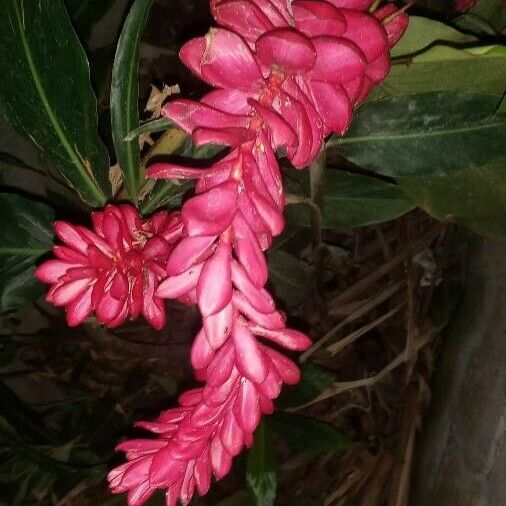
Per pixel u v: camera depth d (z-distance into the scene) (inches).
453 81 17.9
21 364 37.0
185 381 36.5
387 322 36.1
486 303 26.1
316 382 28.4
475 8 23.0
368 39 12.1
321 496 37.1
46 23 16.7
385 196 24.7
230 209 10.5
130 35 16.3
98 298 14.4
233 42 10.9
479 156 18.5
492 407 23.6
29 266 21.5
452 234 32.8
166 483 14.2
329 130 12.2
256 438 24.1
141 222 16.0
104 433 35.4
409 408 33.1
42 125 18.1
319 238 25.2
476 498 23.5
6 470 31.9
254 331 13.3
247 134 10.6
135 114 17.3
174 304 34.0
